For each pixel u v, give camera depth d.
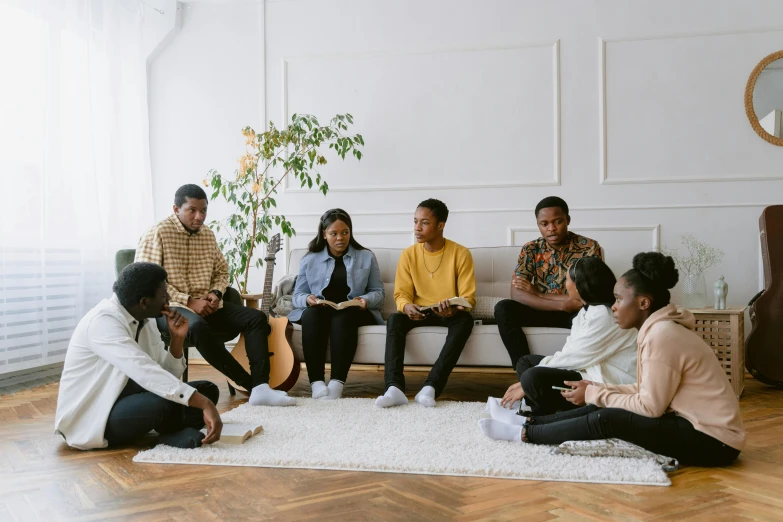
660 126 3.88
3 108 3.21
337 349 2.96
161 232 2.94
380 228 4.18
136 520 1.46
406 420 2.40
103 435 2.03
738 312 3.08
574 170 3.97
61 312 3.56
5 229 3.20
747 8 3.80
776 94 3.77
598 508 1.52
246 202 4.19
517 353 2.76
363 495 1.62
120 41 4.11
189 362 4.25
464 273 3.06
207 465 1.88
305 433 2.20
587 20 3.95
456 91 4.11
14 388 3.21
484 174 4.07
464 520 1.45
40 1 3.43
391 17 4.18
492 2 4.06
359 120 4.21
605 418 1.88
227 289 3.17
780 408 2.79
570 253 3.01
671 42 3.87
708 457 1.81
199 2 4.41
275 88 4.33
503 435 2.10
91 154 3.77
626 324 1.92
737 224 3.80
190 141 4.44
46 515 1.50
